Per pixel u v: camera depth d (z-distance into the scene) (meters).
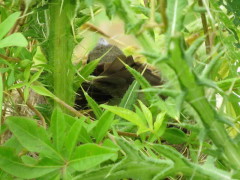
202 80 0.55
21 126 0.65
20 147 0.69
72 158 0.65
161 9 0.54
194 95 0.56
